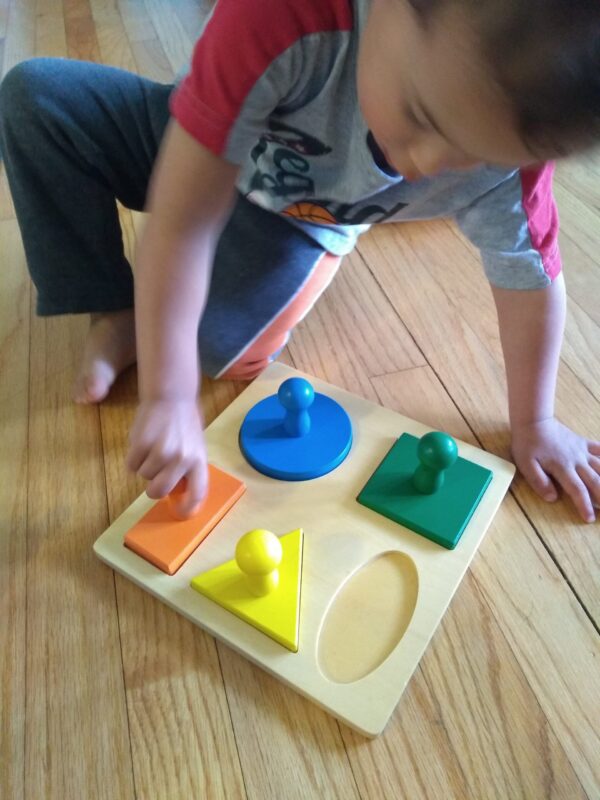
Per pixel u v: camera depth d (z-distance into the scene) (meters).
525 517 0.68
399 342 0.89
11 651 0.59
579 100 0.35
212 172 0.57
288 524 0.66
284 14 0.52
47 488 0.71
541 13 0.33
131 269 0.90
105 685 0.57
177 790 0.51
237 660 0.58
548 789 0.51
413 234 1.08
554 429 0.73
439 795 0.51
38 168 0.76
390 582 0.62
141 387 0.60
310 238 0.83
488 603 0.62
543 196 0.65
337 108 0.61
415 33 0.38
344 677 0.56
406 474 0.69
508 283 0.68
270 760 0.53
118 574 0.64
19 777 0.52
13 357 0.87
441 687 0.56
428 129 0.42
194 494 0.61
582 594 0.62
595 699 0.56
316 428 0.73
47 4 1.94
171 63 1.55
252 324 0.81
